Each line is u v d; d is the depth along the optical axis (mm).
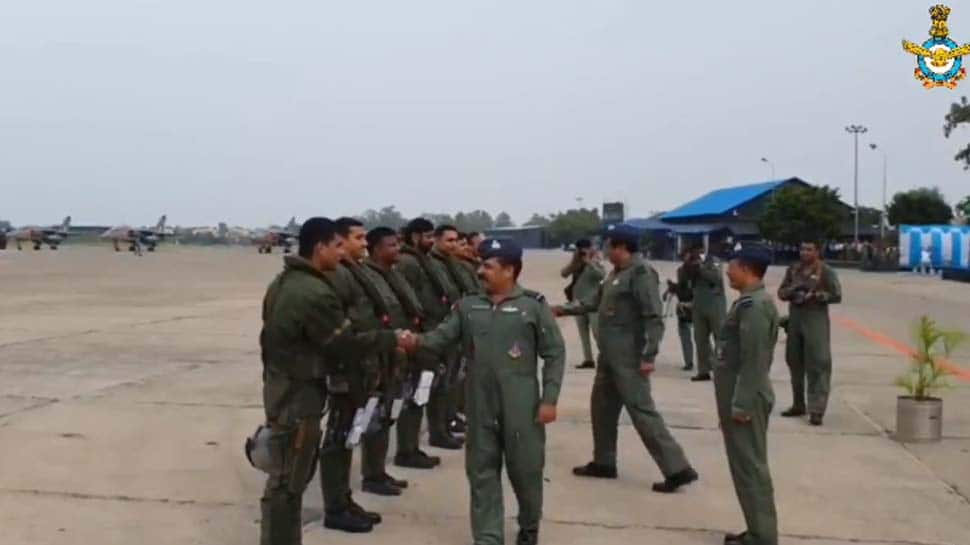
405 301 6332
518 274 5211
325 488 5547
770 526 5199
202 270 43094
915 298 29672
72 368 12031
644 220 104438
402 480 6672
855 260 66938
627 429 8641
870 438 8367
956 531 5703
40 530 5535
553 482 6715
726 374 5312
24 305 22422
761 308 5137
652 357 6410
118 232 89688
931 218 77688
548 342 5113
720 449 7871
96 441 7840
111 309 21516
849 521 5875
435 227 7742
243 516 5879
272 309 4707
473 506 5070
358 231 5629
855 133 75062
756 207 85875
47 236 78688
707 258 11758
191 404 9586
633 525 5730
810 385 9031
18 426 8359
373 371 5398
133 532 5535
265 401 4738
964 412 9648
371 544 5316
